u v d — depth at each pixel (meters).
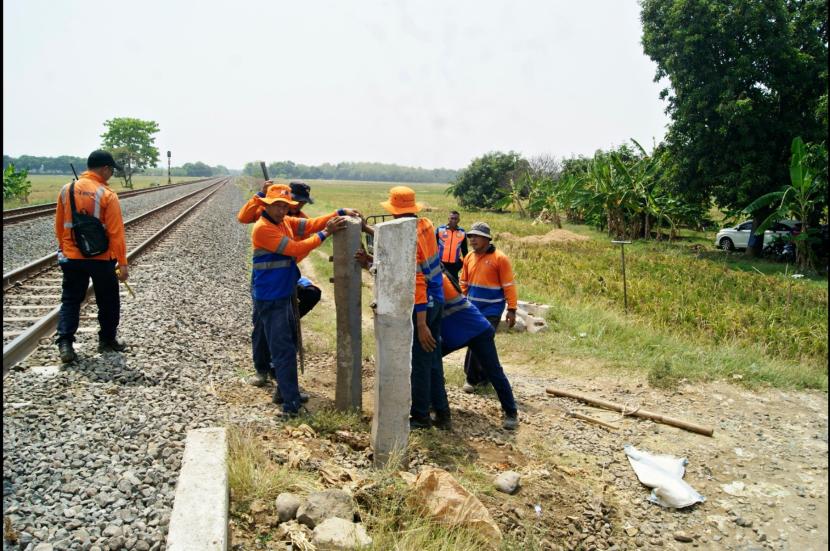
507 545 3.30
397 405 3.99
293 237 4.97
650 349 8.33
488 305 6.62
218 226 23.70
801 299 12.81
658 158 27.58
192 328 7.51
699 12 21.70
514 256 18.06
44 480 3.30
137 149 97.38
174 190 57.22
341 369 4.89
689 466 4.87
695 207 27.94
